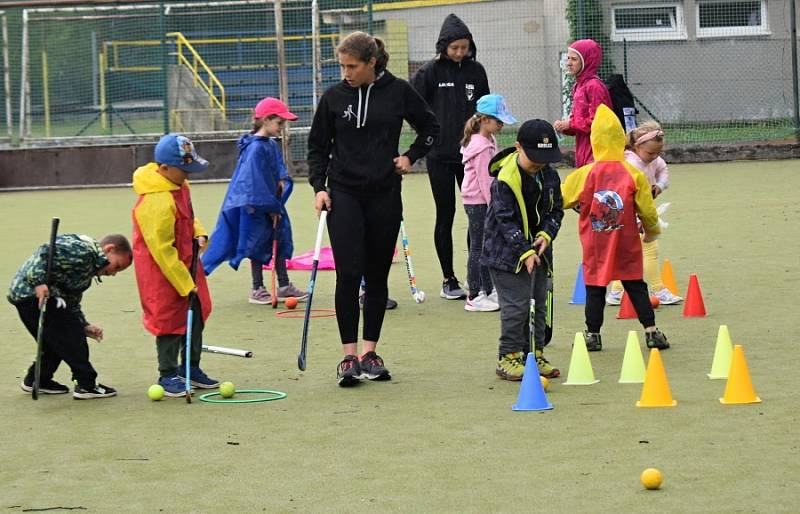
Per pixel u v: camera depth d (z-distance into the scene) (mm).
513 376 8875
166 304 8672
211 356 10211
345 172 8961
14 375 9664
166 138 8711
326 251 16312
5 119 32250
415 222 19406
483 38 33125
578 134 12148
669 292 11805
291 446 7258
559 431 7359
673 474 6367
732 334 10141
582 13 30328
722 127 32406
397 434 7445
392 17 33188
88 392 8750
